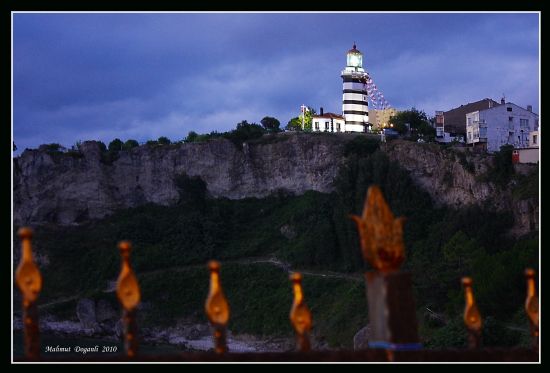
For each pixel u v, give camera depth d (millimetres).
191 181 178500
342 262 148875
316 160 173000
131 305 8898
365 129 191250
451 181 153500
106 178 177125
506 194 143125
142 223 168875
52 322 143500
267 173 177500
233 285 148125
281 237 162750
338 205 156750
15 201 170625
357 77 191125
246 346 132125
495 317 77125
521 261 80812
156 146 182250
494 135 172375
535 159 147125
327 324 124812
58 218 171500
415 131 179625
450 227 139750
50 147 178125
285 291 140875
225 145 180000
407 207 151875
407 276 9570
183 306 144625
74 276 156250
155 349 133500
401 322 9445
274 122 192625
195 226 167250
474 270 98812
